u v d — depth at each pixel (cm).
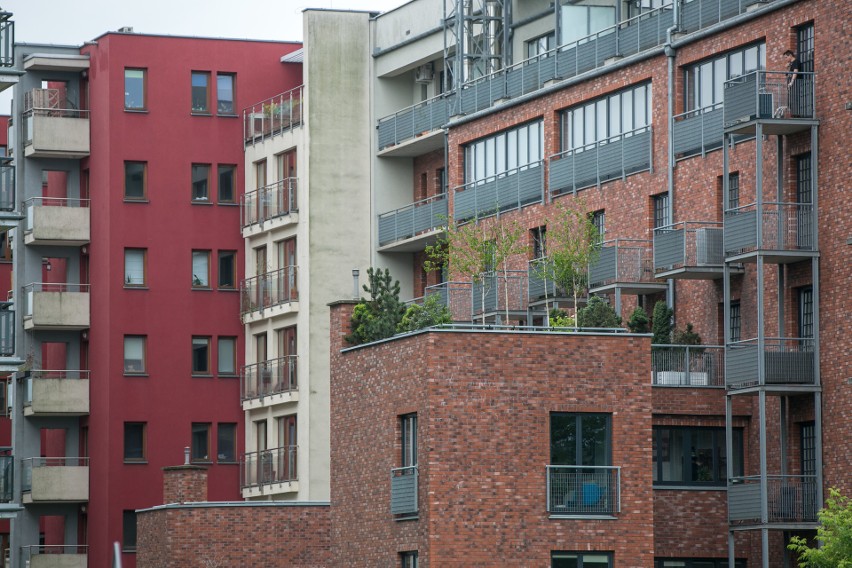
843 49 6150
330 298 8812
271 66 9412
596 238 7144
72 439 9312
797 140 6350
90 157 9331
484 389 5741
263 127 9206
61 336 9344
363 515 6150
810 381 6244
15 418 9288
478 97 8212
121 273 9162
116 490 9031
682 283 6912
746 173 6600
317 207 8844
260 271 9225
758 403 6538
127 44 9238
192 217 9281
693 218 6856
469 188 8212
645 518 5788
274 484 8831
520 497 5722
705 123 6794
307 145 8869
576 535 5738
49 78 9412
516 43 8250
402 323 6638
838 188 6156
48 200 9462
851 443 6069
